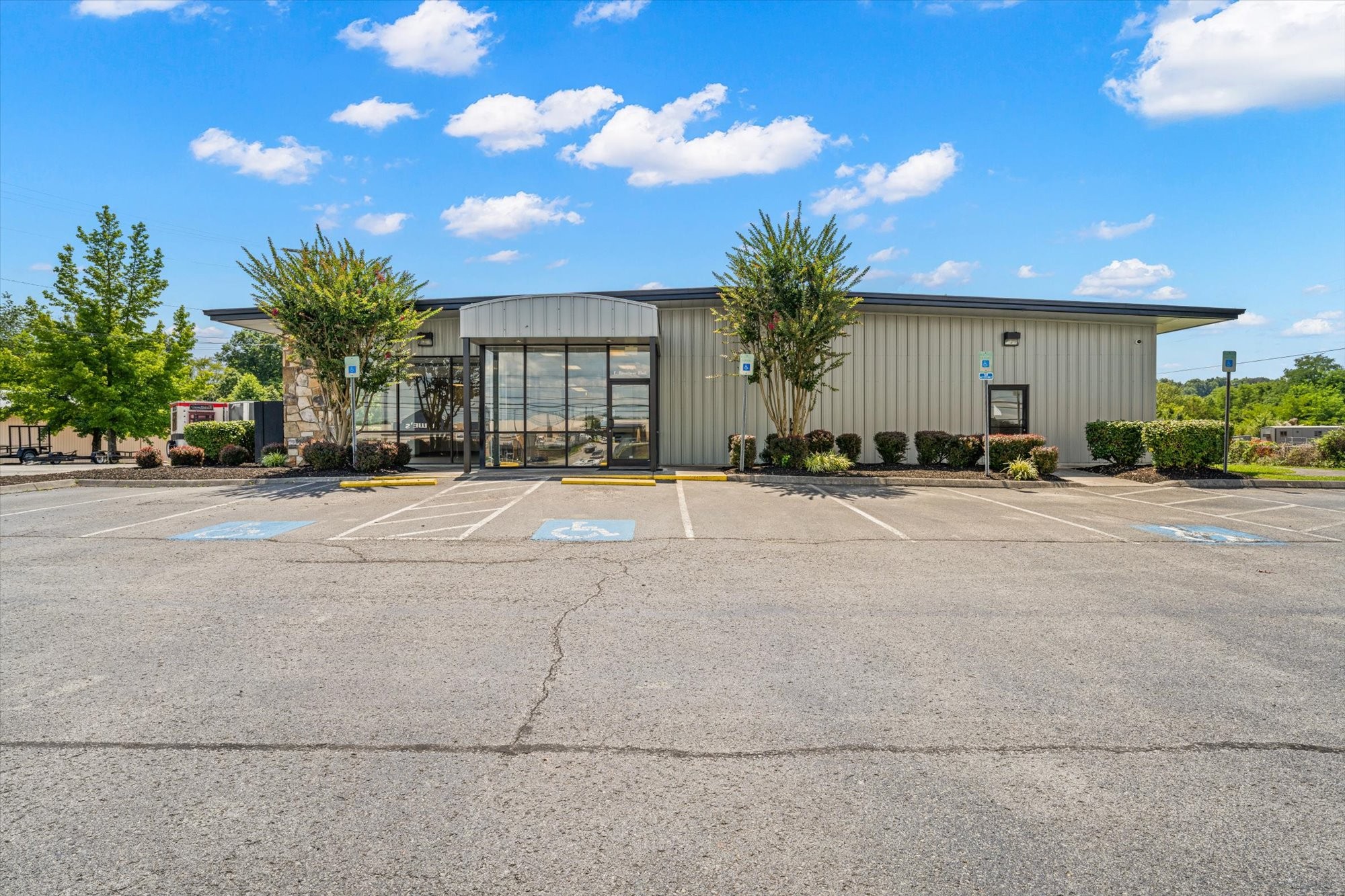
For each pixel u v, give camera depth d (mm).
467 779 3145
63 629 5246
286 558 7672
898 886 2445
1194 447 15328
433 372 18359
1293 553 8211
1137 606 6012
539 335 15625
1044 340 18781
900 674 4438
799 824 2814
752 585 6570
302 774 3184
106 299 28328
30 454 32156
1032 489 14062
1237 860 2609
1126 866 2568
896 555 7945
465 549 8125
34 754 3363
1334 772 3273
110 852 2617
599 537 8844
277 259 15648
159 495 12961
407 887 2430
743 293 15500
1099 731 3672
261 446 19203
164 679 4293
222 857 2588
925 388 18375
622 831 2762
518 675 4375
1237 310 17781
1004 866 2562
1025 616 5699
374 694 4082
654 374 15727
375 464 15625
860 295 17109
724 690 4152
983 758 3377
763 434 17844
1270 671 4547
